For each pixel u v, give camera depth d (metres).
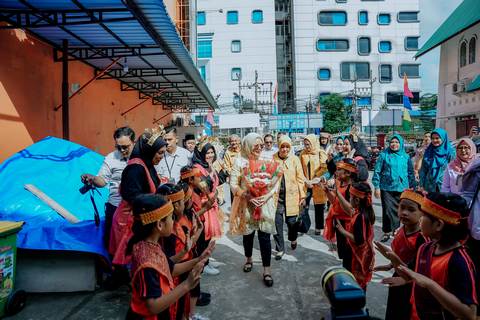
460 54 22.19
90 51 8.88
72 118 9.14
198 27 55.38
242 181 4.94
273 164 4.88
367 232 3.62
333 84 55.84
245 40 55.22
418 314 2.39
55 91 8.30
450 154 6.23
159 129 3.87
